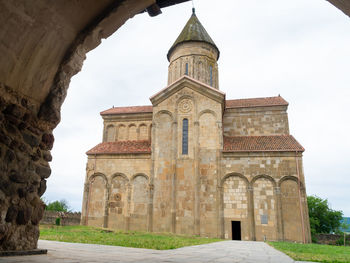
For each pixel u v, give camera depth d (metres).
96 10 6.76
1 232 5.36
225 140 31.38
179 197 28.08
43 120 6.82
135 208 29.14
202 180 28.22
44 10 5.78
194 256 7.27
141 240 13.55
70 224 32.94
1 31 5.38
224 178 27.97
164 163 29.58
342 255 10.80
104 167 31.11
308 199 54.62
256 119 33.75
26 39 5.86
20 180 6.00
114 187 30.34
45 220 33.28
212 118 29.95
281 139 30.05
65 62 6.95
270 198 26.66
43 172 6.76
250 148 28.44
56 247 7.80
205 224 26.88
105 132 36.44
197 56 38.34
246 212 26.66
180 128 30.34
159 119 31.19
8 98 5.94
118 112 36.56
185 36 39.53
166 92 31.72
